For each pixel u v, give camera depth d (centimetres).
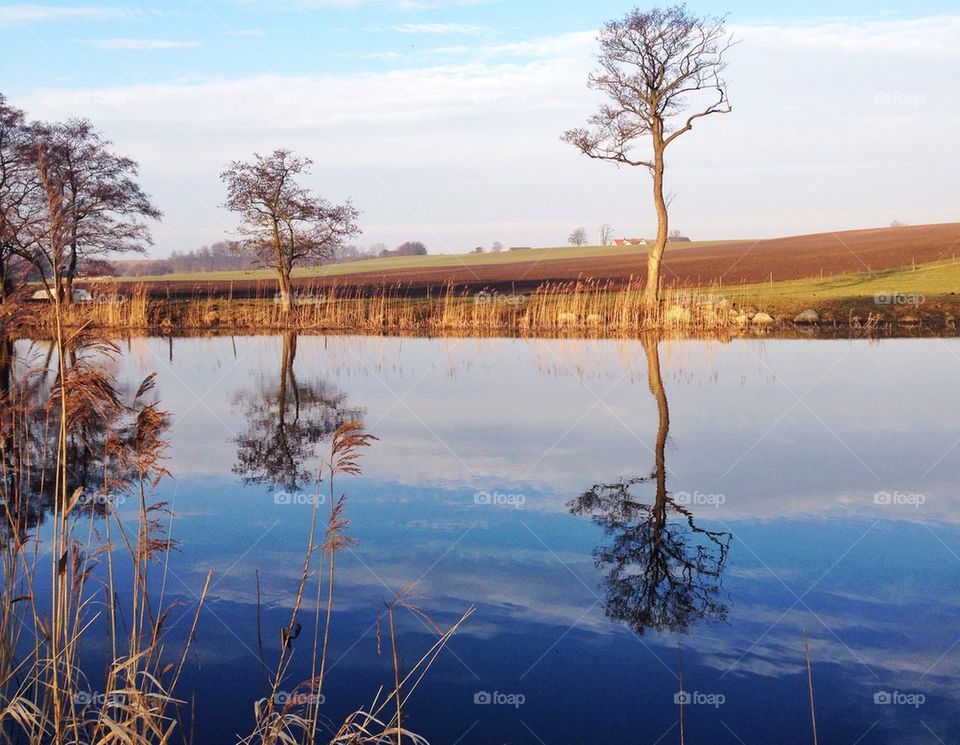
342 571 775
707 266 6481
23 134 3669
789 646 623
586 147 3412
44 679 520
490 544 853
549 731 504
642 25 3222
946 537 862
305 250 3953
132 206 3931
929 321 3212
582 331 3297
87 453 1130
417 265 10638
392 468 1175
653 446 1306
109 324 3819
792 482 1080
